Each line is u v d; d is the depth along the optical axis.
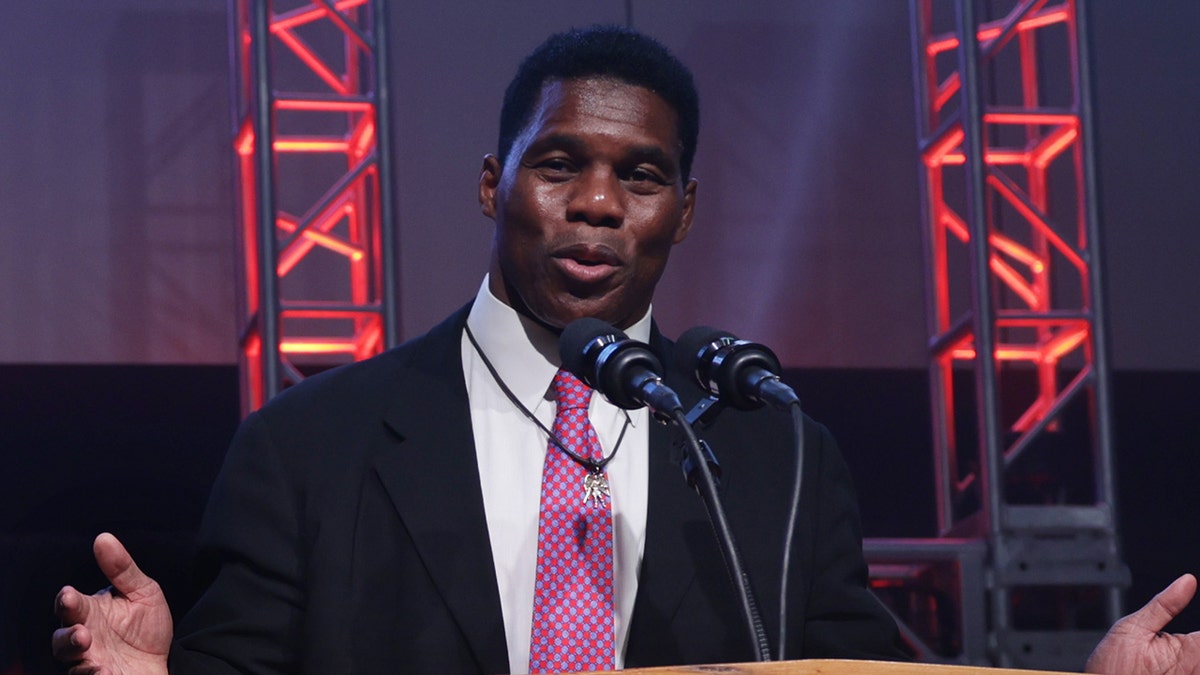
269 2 9.09
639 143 3.47
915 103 11.63
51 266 11.02
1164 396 12.71
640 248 3.51
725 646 3.47
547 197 3.49
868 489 14.04
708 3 12.01
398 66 11.55
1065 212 11.64
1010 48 11.74
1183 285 11.97
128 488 13.12
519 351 3.71
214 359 11.20
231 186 11.31
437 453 3.58
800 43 12.09
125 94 11.22
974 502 11.00
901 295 11.99
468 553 3.44
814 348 11.90
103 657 2.94
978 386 9.52
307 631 3.38
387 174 9.26
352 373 3.81
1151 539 14.48
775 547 3.62
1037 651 9.12
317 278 11.23
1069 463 10.19
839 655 3.62
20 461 12.84
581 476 3.56
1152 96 12.09
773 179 11.98
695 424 2.95
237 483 3.57
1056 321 9.65
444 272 11.44
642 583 3.51
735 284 11.86
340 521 3.48
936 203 10.53
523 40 11.73
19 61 11.08
